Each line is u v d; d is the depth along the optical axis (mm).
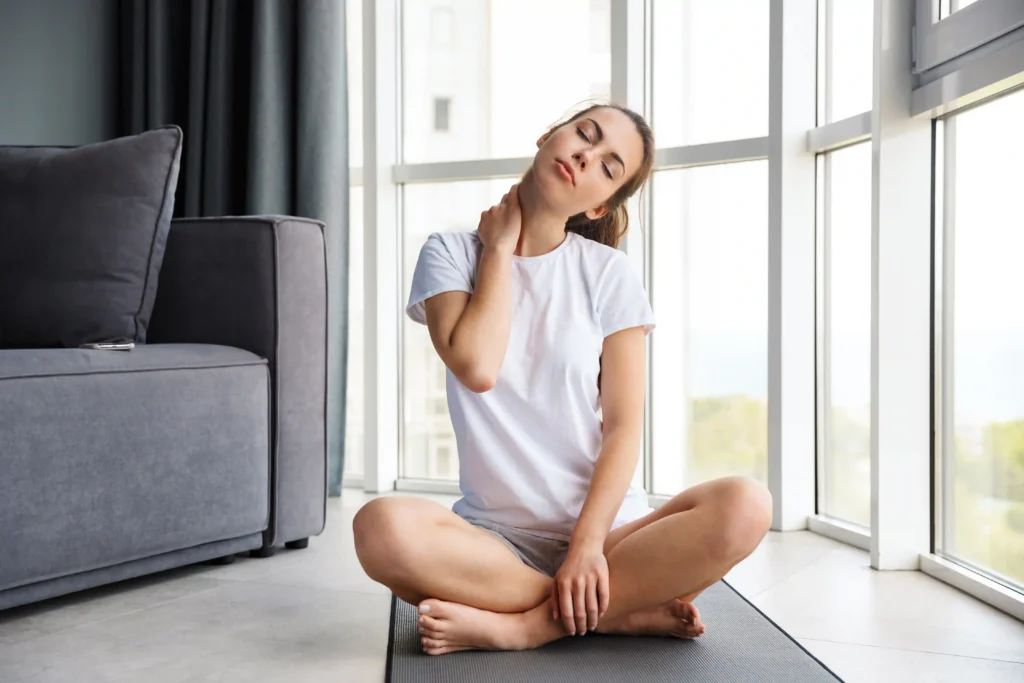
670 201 2701
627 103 2660
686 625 1460
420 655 1402
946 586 1870
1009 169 1749
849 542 2238
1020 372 1734
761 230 2537
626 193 1599
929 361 2002
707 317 2645
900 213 1982
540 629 1412
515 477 1467
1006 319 1773
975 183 1875
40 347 2049
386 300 2982
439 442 3021
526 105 2855
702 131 2641
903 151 1979
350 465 3123
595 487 1421
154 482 1854
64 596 1815
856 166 2297
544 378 1487
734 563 1377
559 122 1696
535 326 1512
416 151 3006
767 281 2521
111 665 1422
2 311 2039
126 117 3096
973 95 1768
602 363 1536
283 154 2887
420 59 2988
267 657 1459
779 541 2273
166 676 1375
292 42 2898
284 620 1658
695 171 2654
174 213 2990
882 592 1822
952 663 1425
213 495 1979
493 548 1408
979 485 1875
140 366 1844
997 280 1804
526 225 1560
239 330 2176
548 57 2822
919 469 2002
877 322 1991
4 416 1599
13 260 2053
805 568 2010
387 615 1689
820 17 2412
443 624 1384
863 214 2277
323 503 2281
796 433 2406
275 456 2152
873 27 2039
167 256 2240
